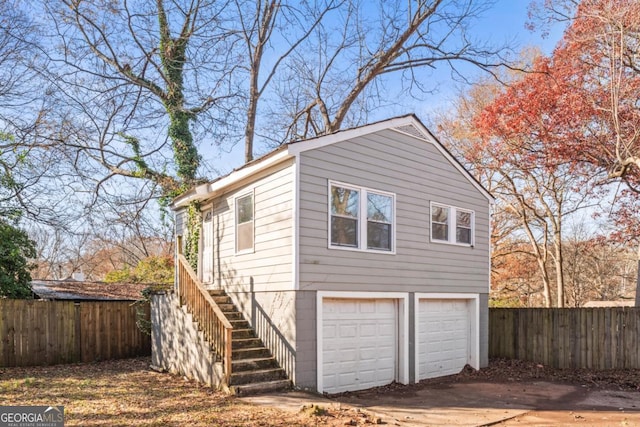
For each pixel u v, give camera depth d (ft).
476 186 43.60
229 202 38.58
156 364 39.27
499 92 67.00
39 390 28.81
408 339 35.68
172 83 56.08
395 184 35.99
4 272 45.06
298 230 29.84
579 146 53.72
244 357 30.86
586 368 42.06
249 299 34.68
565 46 55.11
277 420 22.21
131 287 57.41
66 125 52.85
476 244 43.06
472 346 41.86
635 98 50.75
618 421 25.05
